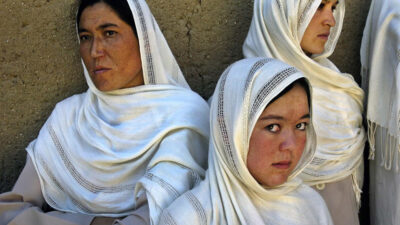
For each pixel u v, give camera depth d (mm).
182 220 1937
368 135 2639
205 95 2916
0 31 2680
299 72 1957
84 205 2416
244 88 1962
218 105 2039
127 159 2346
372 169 2703
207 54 2896
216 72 2916
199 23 2869
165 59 2549
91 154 2424
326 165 2502
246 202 1987
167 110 2400
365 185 2877
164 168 2191
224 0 2883
